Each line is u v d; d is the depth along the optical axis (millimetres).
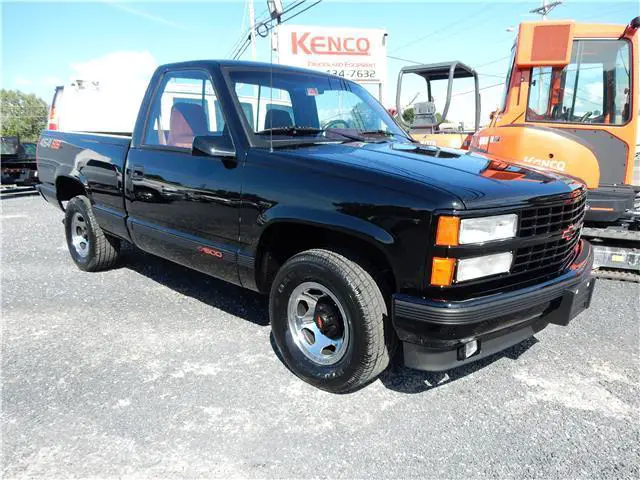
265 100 3324
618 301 4246
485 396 2723
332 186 2492
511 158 4832
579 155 4570
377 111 4059
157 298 4152
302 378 2799
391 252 2277
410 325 2268
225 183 2984
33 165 13477
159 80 3766
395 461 2188
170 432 2361
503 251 2312
